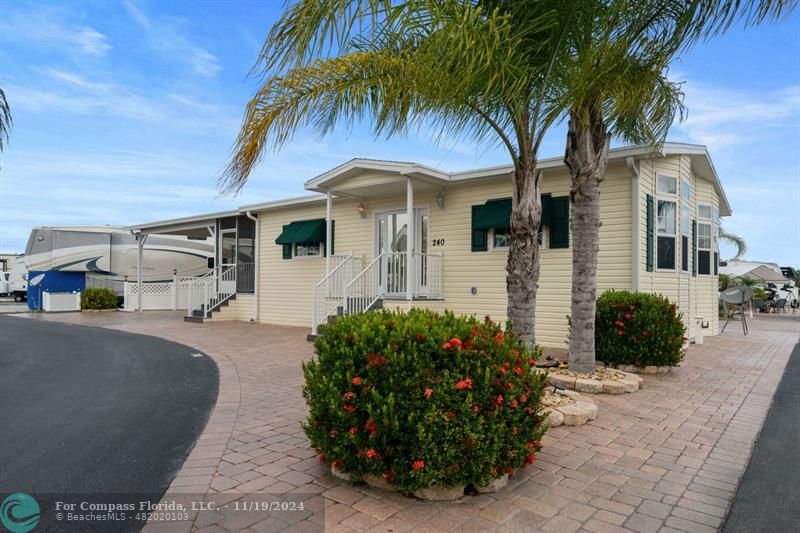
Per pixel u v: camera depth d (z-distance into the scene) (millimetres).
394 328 3541
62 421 5129
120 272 22375
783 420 5176
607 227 9562
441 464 3178
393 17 3438
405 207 12531
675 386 6711
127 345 10742
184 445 4391
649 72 5379
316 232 13984
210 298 16672
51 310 20250
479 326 3682
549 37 4629
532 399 3570
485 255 11062
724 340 12125
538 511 3127
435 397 3182
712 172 12367
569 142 6707
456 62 4051
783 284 31781
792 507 3232
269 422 5059
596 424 4980
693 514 3119
